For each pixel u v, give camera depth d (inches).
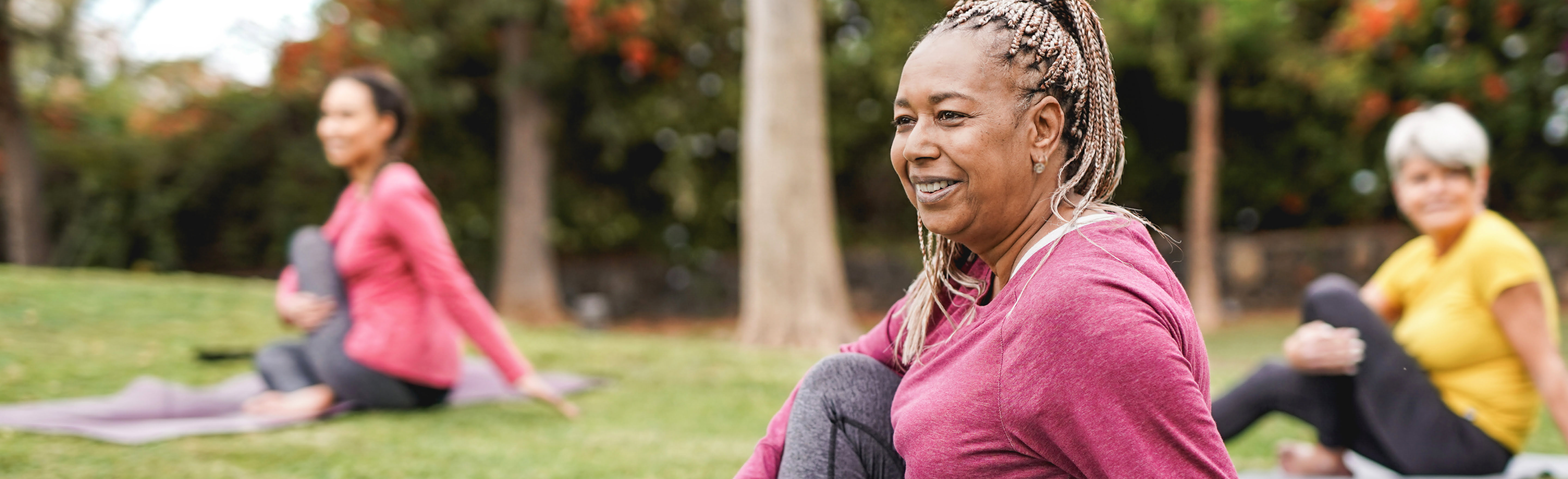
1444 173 103.1
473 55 525.0
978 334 46.3
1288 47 454.9
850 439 56.4
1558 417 96.6
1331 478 107.0
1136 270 43.9
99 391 148.6
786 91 318.7
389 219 131.0
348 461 110.5
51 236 514.9
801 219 318.7
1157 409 40.9
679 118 515.8
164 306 222.5
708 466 115.1
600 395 169.3
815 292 319.6
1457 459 99.3
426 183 540.4
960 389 45.8
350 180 523.8
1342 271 548.1
